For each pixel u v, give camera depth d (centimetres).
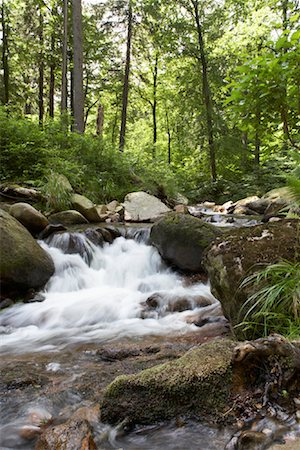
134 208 946
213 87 1866
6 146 892
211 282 353
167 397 207
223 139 1670
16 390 264
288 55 259
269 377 199
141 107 2691
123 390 218
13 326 442
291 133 329
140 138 2945
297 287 266
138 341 375
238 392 199
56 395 255
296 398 190
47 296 534
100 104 2591
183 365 218
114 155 1160
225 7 1753
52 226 686
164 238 620
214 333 382
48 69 2203
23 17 1864
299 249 306
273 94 276
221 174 1817
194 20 1814
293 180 305
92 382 275
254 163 1691
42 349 364
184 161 2303
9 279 503
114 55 2203
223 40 1538
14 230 545
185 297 485
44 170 889
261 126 315
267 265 304
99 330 420
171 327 416
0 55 1953
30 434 212
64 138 1072
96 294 547
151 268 647
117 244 712
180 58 1900
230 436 183
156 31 1994
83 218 806
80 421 197
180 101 1938
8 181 889
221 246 350
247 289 297
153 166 1315
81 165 1044
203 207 1355
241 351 205
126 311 472
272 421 183
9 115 1080
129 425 207
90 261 653
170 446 188
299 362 197
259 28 1358
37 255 550
